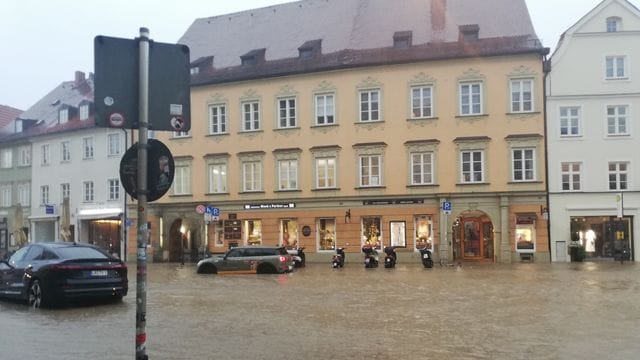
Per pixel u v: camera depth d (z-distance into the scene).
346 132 41.22
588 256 37.84
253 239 43.38
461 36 40.03
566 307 15.09
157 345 10.41
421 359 9.21
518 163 38.44
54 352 9.85
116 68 6.39
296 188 42.25
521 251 37.84
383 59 40.41
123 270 16.69
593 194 37.72
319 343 10.55
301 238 41.72
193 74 45.91
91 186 50.53
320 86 42.03
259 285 22.33
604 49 38.34
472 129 38.97
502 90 38.69
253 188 43.47
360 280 24.38
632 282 22.09
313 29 45.12
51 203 53.12
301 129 42.31
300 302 16.64
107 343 10.65
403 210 39.69
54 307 15.82
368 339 10.92
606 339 10.72
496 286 20.91
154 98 6.54
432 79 39.75
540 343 10.40
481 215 39.12
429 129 39.66
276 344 10.48
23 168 55.59
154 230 45.75
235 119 44.22
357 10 44.56
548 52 38.06
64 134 52.41
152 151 6.50
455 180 38.94
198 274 29.81
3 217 56.91
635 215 37.38
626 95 37.91
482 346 10.20
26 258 16.78
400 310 14.82
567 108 38.34
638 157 37.62
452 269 31.23
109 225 49.41
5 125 66.44
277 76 43.00
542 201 37.88
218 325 12.59
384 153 40.34
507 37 39.28
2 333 11.80
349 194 40.78
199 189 44.84
